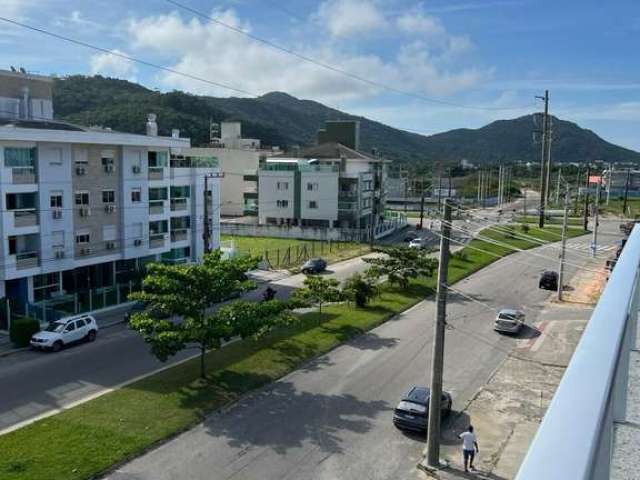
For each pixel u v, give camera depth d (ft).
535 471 4.17
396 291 143.43
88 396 77.66
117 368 89.66
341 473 59.52
